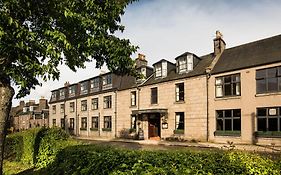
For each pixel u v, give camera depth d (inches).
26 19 244.1
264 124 873.5
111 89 1483.8
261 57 919.7
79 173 262.7
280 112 837.8
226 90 986.7
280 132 824.9
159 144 1028.5
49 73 243.8
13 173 462.0
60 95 2027.6
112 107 1472.7
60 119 1971.0
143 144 1055.0
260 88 896.9
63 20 246.5
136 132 1298.0
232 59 1021.8
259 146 826.2
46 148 439.8
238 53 1033.5
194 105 1061.1
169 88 1168.2
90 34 258.5
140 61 1503.4
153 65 1288.1
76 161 283.0
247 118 908.6
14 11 224.8
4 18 208.8
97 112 1585.9
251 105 904.3
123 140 1239.5
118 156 227.9
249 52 992.9
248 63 933.2
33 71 240.4
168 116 1155.3
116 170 214.1
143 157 216.4
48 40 245.9
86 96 1700.3
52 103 2106.3
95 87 1640.0
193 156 213.8
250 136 894.4
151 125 1256.8
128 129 1350.9
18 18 231.9
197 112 1047.0
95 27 248.1
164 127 1160.8
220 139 966.4
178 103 1120.8
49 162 413.1
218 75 1003.9
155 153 226.8
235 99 945.5
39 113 2474.2
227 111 970.7
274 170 196.1
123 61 281.7
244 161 201.2
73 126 1807.3
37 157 475.8
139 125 1285.7
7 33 213.2
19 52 230.8
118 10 263.6
